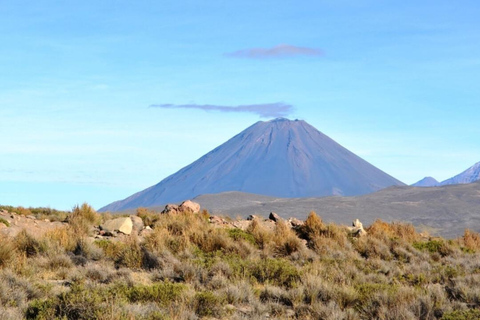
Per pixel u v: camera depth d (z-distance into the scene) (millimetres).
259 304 13930
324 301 14820
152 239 23141
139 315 11359
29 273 16750
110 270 17859
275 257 25203
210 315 12977
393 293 14609
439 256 27828
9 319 11070
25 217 29859
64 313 11484
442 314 13422
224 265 18172
